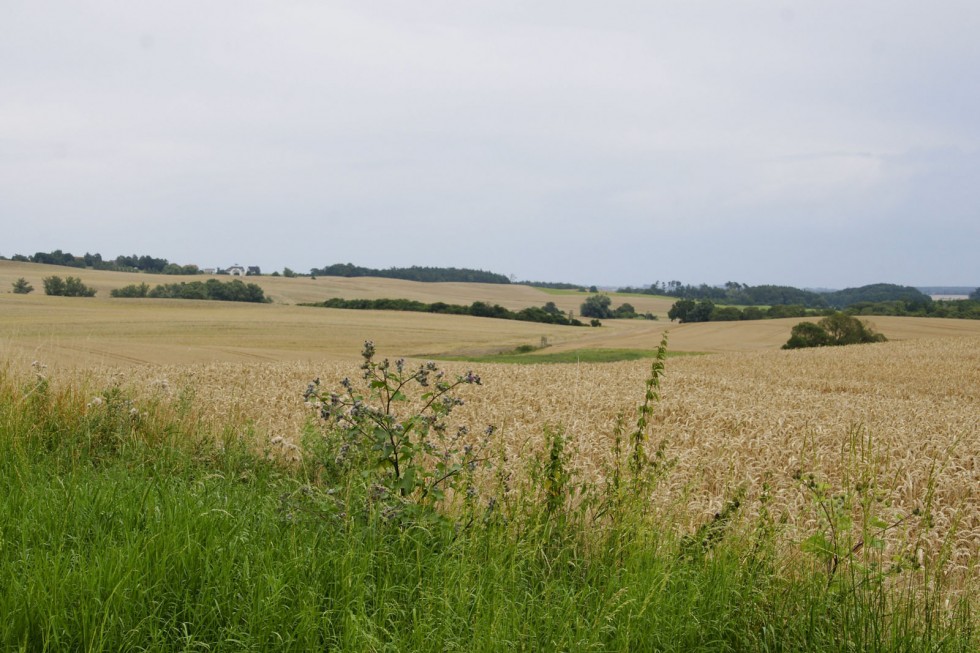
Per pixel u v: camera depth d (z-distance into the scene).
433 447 5.56
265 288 131.62
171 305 100.62
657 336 80.94
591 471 9.75
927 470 12.02
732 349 68.38
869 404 25.88
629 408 20.70
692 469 11.06
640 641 3.87
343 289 140.25
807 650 4.04
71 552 4.04
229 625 3.68
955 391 33.69
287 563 4.19
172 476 6.22
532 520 5.24
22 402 7.47
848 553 4.64
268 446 7.94
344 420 5.59
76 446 6.99
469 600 4.10
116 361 36.69
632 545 4.85
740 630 4.20
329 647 3.65
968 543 8.87
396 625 3.88
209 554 4.12
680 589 4.47
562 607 4.20
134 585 3.75
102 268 160.62
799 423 18.42
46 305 90.81
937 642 4.08
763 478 11.77
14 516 4.62
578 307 146.00
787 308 111.19
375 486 5.02
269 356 48.00
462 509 5.42
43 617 3.43
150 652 3.42
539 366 39.22
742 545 5.08
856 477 5.51
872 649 4.00
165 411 8.51
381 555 4.59
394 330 78.25
